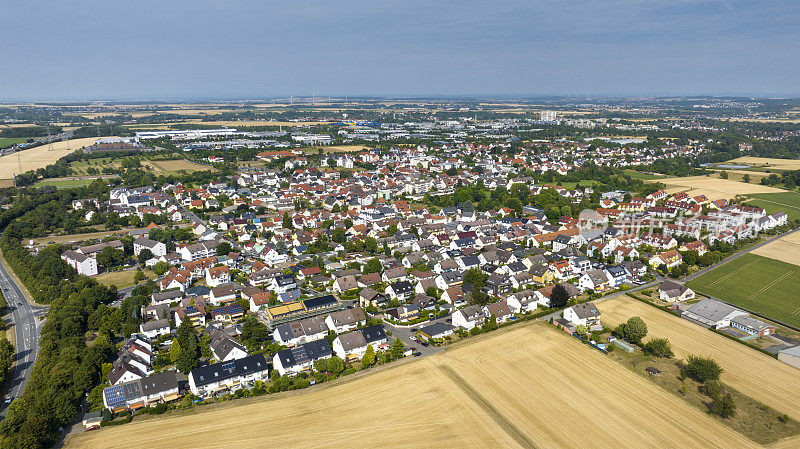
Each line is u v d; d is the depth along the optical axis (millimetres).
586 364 116250
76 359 114938
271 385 110438
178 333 128875
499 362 117062
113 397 101750
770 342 129125
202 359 122562
